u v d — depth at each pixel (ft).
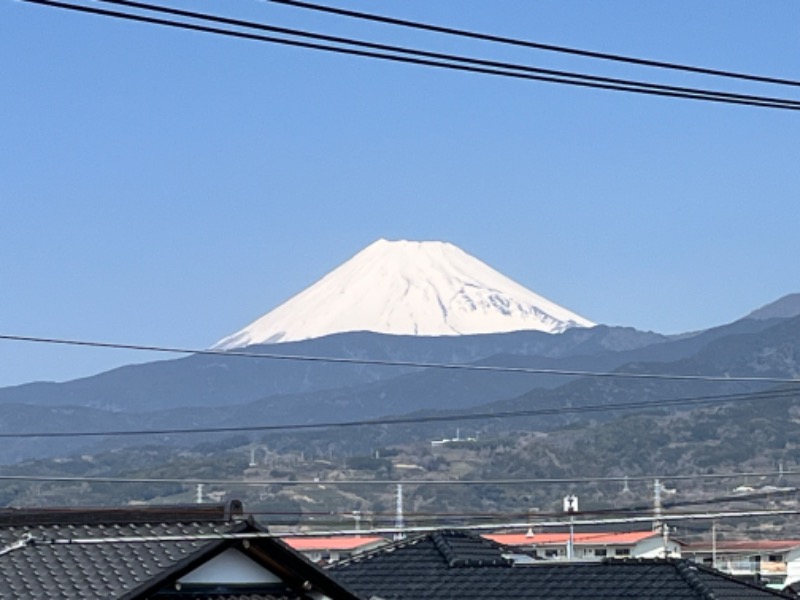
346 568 120.26
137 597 71.87
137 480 151.12
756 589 112.06
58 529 80.28
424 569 117.29
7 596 71.15
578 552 277.23
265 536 67.87
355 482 155.43
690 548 285.64
